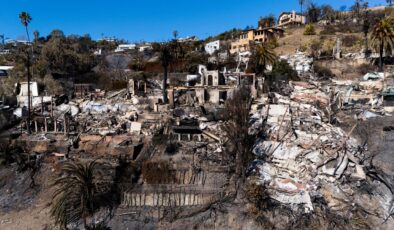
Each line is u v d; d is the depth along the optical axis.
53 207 30.27
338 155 33.59
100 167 34.09
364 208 29.31
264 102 49.53
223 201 30.52
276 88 59.59
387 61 75.44
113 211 30.80
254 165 33.66
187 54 101.94
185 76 79.25
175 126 42.31
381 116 49.59
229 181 32.50
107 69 94.06
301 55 88.06
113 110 53.94
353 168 32.91
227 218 29.11
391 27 70.44
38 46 115.56
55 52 85.88
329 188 30.52
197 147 38.50
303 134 38.38
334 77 73.00
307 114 45.44
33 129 47.50
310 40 106.56
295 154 34.25
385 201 30.23
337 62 79.25
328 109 49.81
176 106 53.34
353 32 110.62
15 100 61.19
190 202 31.09
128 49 131.75
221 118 44.44
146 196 31.62
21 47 115.31
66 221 29.06
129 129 44.53
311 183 31.06
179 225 29.17
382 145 39.75
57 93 66.25
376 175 32.94
